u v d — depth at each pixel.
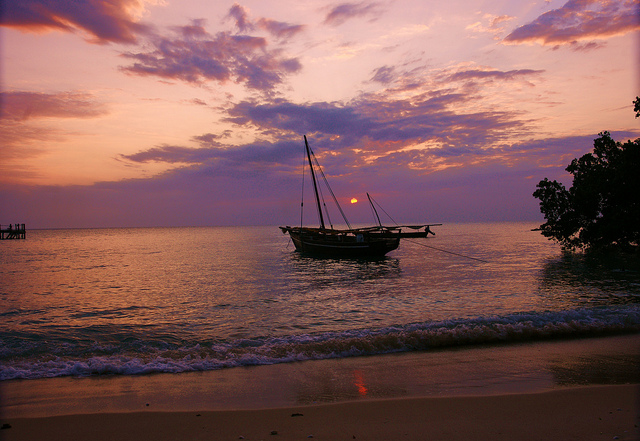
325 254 46.25
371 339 11.02
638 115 30.28
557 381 7.92
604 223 35.41
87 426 6.11
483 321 13.23
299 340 11.94
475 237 93.00
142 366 9.25
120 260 47.75
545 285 23.16
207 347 11.29
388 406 6.75
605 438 5.40
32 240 118.25
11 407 6.95
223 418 6.37
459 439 5.48
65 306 19.23
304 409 6.71
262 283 26.58
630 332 11.91
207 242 96.38
